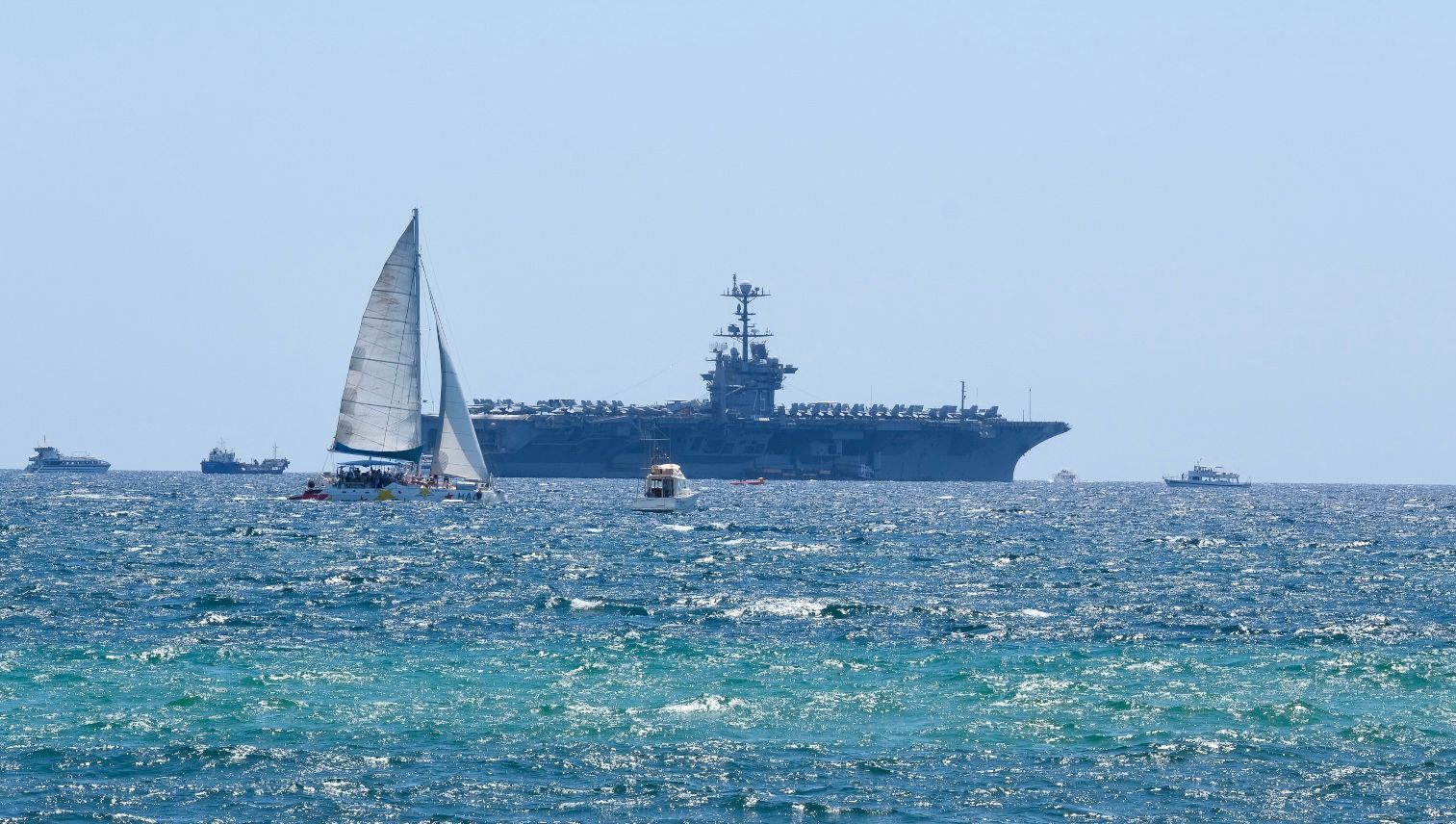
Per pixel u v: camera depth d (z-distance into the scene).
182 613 129.25
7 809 66.31
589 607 134.62
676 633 117.56
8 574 165.00
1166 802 68.56
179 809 66.50
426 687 91.88
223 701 86.94
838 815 66.38
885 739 79.19
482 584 158.12
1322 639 116.88
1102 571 184.25
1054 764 74.50
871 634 117.25
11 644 109.38
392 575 167.38
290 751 75.62
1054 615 131.75
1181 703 88.25
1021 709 86.25
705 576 171.88
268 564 181.88
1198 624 126.31
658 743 78.00
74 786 69.44
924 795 69.31
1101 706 87.44
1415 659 105.00
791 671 98.31
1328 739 79.69
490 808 67.00
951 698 89.38
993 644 112.38
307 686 91.88
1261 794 69.75
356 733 79.56
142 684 91.88
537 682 93.69
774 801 68.12
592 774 72.19
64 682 92.38
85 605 133.75
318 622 123.81
